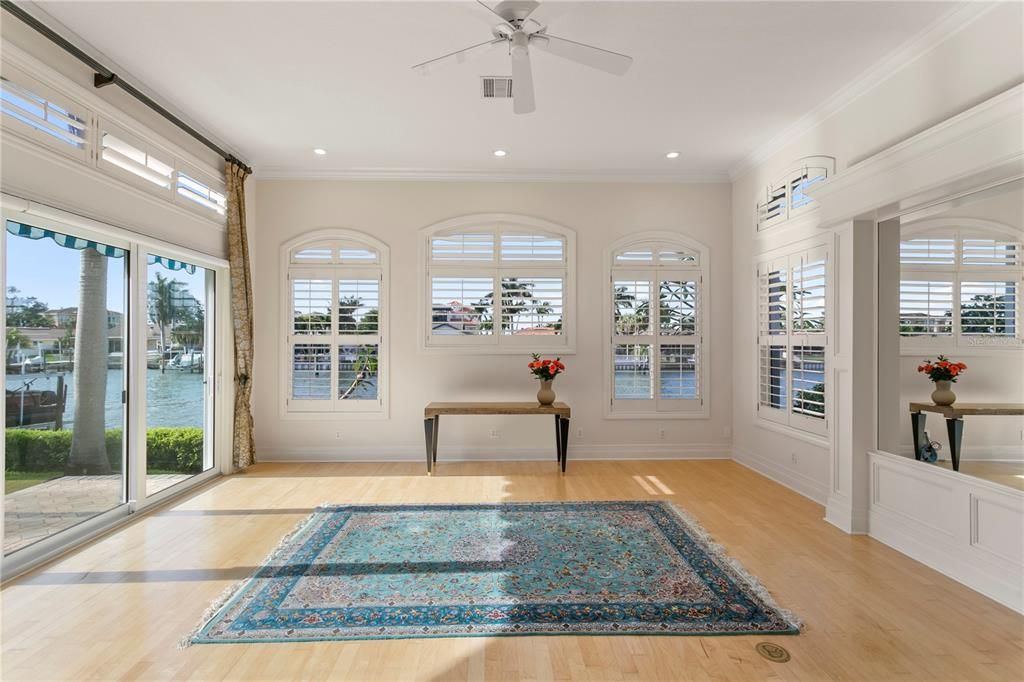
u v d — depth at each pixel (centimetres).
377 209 525
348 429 523
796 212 414
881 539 313
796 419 417
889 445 314
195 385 435
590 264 531
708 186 530
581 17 275
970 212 262
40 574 266
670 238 531
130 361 353
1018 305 238
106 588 252
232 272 463
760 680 185
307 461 519
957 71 267
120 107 337
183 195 402
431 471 479
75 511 310
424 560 286
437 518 352
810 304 398
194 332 432
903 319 305
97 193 312
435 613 230
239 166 467
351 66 326
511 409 473
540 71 331
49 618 225
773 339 451
